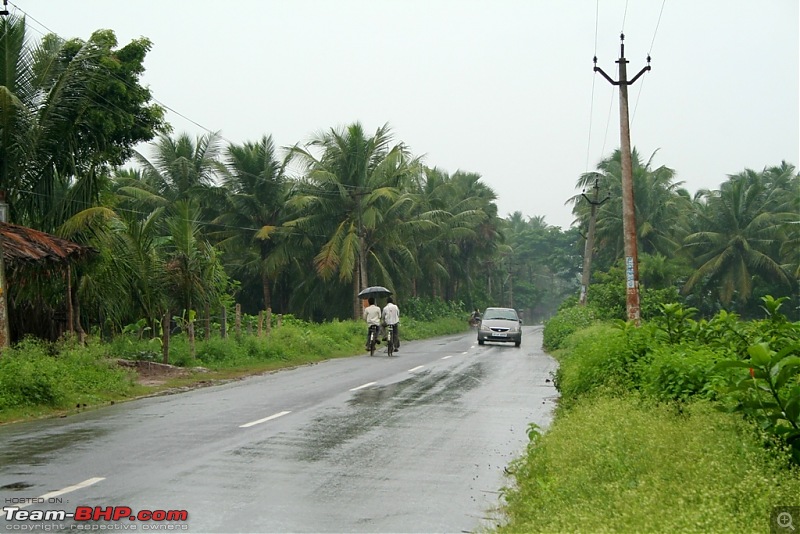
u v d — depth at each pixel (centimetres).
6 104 2217
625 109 2597
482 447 1184
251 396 1827
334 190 5381
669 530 625
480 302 9506
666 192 6981
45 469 995
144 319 2683
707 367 1179
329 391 1927
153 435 1261
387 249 5809
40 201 2498
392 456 1109
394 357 3284
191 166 5584
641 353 1499
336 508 831
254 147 5694
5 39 2364
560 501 778
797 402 814
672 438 902
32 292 2398
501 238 8912
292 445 1180
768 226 6588
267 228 5422
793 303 7131
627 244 2550
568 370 1816
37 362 1742
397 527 770
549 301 14475
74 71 2477
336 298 5950
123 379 1983
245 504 836
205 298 2691
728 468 746
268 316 3347
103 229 2462
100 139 2788
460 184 8506
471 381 2164
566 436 1023
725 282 6500
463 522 793
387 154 5447
